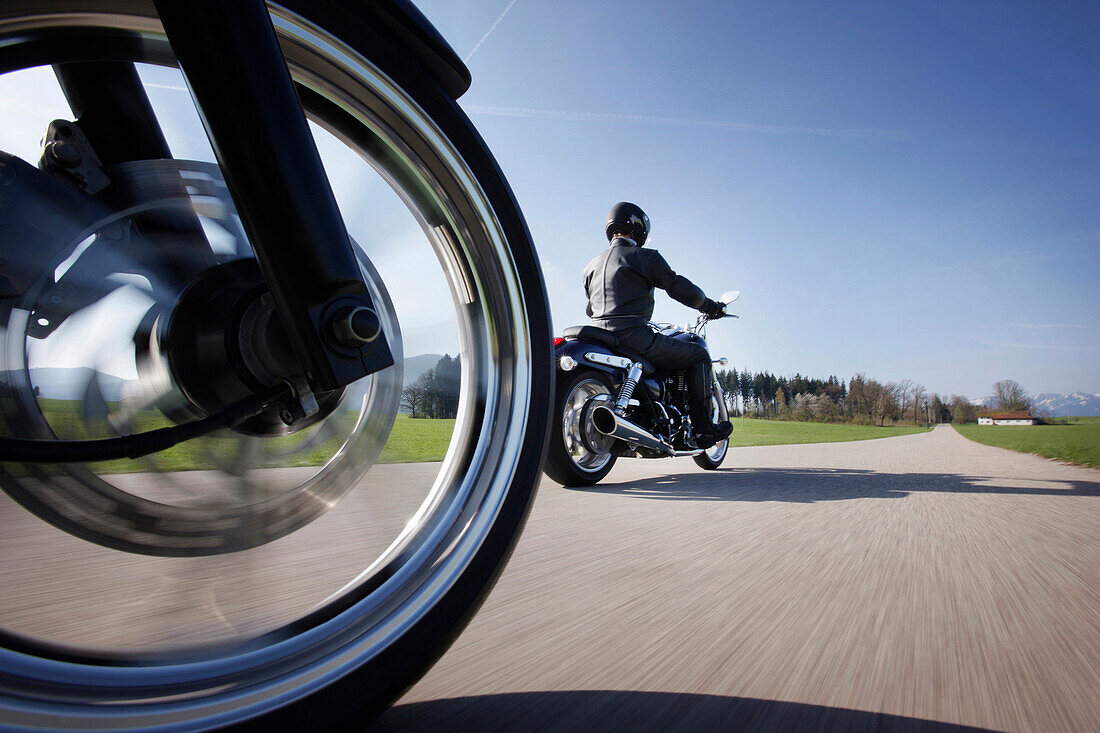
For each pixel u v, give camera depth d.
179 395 0.75
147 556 0.79
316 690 0.67
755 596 1.50
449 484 0.94
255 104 0.61
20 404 0.70
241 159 0.61
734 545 2.02
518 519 0.93
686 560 1.83
